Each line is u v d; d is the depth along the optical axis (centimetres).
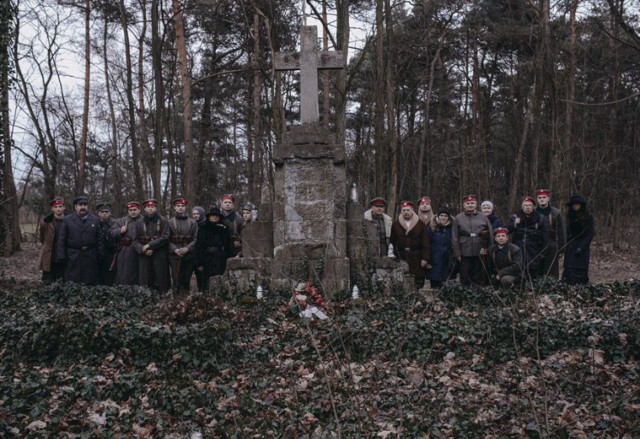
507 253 1288
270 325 1069
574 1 2892
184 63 2506
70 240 1428
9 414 709
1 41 2078
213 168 4309
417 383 805
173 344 908
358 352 929
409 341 934
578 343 944
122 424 707
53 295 1274
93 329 941
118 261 1423
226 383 846
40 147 3148
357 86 3597
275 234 1380
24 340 948
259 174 3638
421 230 1380
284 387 820
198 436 679
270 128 3081
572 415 694
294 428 678
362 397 759
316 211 1373
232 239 1480
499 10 3484
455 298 1194
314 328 1019
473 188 3481
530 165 3541
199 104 3912
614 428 686
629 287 1322
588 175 3062
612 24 2967
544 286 1261
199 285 1462
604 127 3522
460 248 1332
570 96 2991
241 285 1354
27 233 3938
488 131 3872
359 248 1384
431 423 683
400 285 1342
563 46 3159
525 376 725
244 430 685
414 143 3741
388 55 2519
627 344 930
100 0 2803
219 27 3053
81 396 784
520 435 662
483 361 905
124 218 1461
